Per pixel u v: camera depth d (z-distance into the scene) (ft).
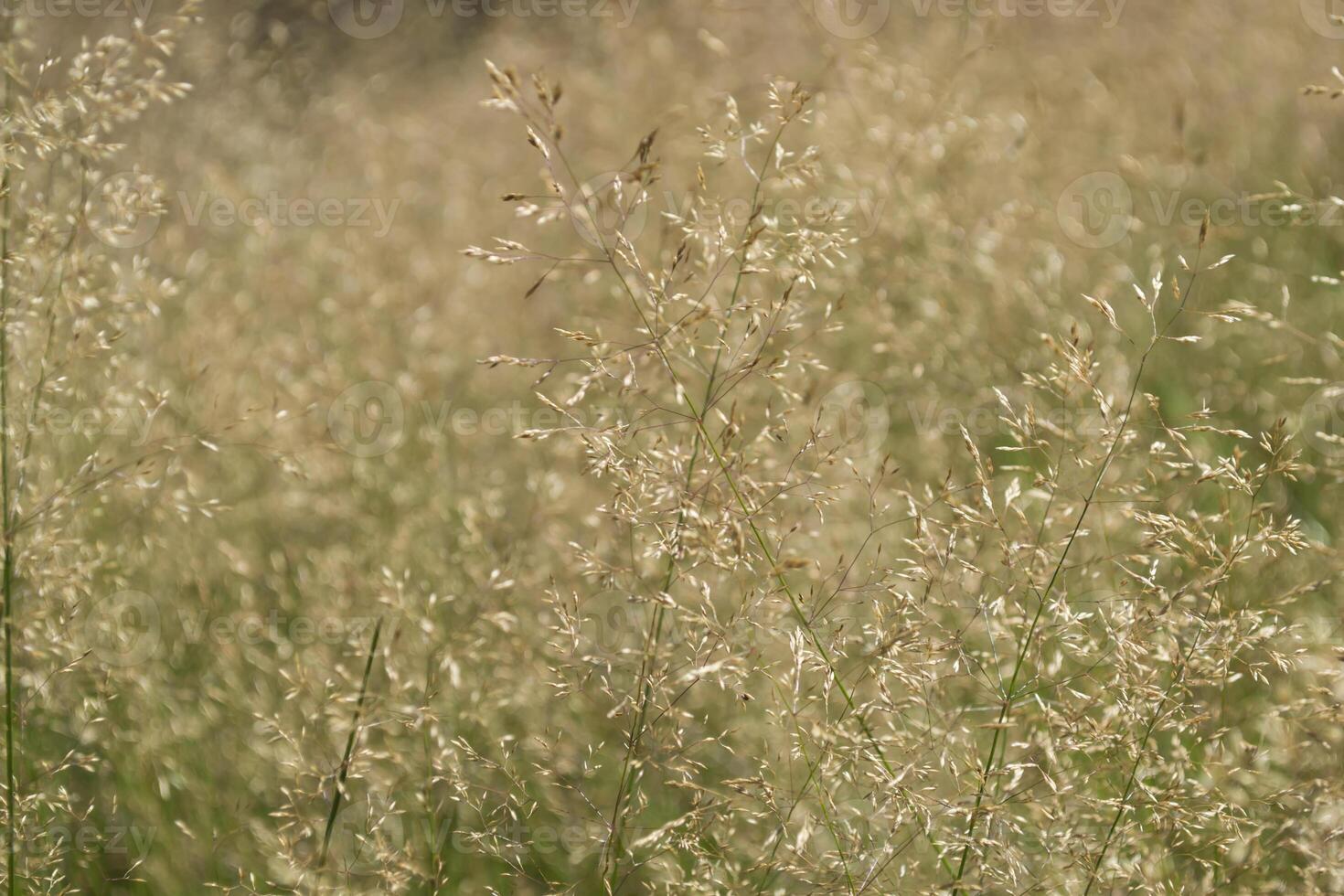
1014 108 17.80
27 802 8.81
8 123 9.39
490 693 10.25
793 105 8.34
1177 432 8.03
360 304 17.08
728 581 9.52
